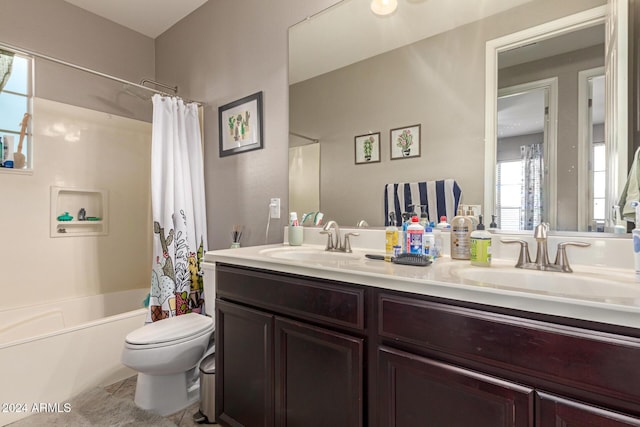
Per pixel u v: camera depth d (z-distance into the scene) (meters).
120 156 2.69
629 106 1.06
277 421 1.20
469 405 0.79
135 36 2.77
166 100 2.16
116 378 1.94
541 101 1.20
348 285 1.02
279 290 1.19
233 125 2.20
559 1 1.17
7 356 1.54
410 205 1.51
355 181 1.67
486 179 1.31
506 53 1.28
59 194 2.36
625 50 1.07
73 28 2.43
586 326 0.66
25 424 1.51
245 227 2.13
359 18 1.66
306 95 1.83
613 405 0.63
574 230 1.13
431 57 1.46
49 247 2.29
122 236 2.71
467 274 1.01
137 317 2.06
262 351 1.25
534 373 0.70
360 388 0.98
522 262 1.08
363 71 1.64
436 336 0.83
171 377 1.67
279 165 1.95
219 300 1.44
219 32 2.30
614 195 1.07
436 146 1.44
